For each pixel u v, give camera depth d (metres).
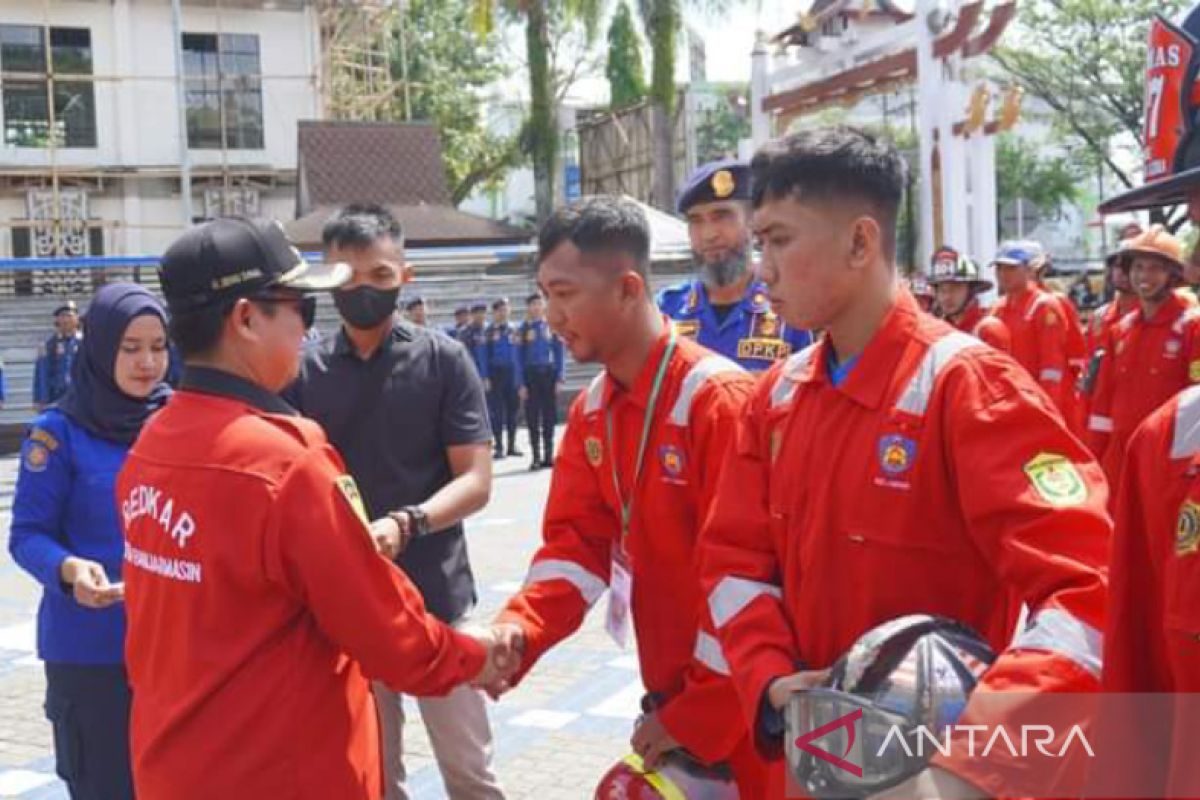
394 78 33.09
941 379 1.99
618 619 2.78
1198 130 1.71
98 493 3.22
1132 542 1.75
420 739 5.23
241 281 2.26
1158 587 1.72
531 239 24.81
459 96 34.12
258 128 27.88
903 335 2.06
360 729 2.37
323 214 22.58
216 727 2.17
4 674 6.43
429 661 2.31
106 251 27.12
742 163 4.09
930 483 2.00
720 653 2.49
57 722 3.21
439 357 3.58
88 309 3.27
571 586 2.80
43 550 3.15
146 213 27.34
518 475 14.33
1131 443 1.76
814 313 2.06
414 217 24.14
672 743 2.62
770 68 23.38
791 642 2.15
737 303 4.20
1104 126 30.44
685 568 2.68
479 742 3.53
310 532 2.13
